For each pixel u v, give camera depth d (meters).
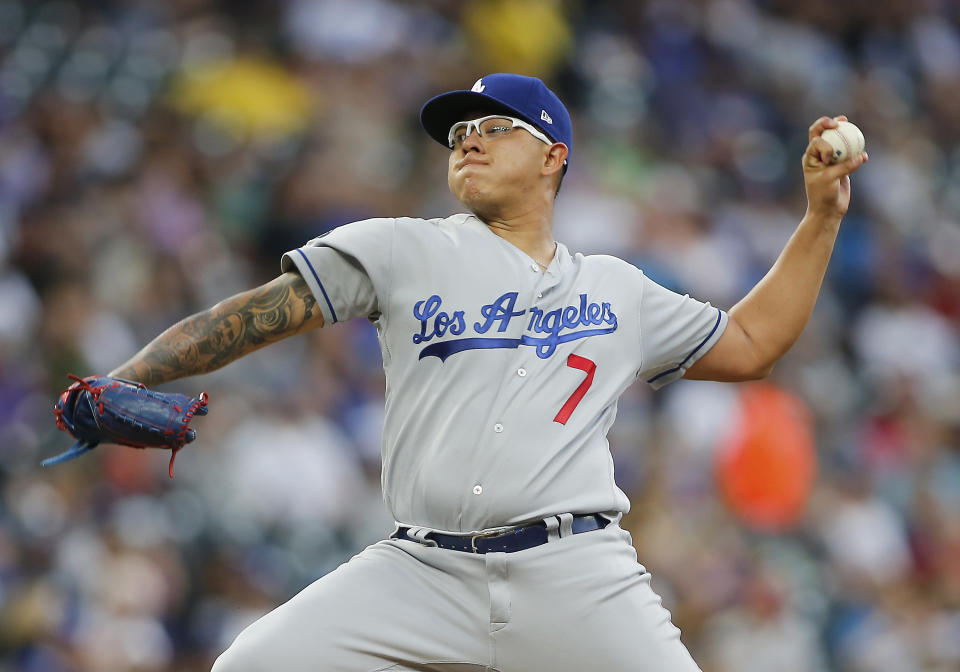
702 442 35.47
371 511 31.81
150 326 33.16
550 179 12.77
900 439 40.66
